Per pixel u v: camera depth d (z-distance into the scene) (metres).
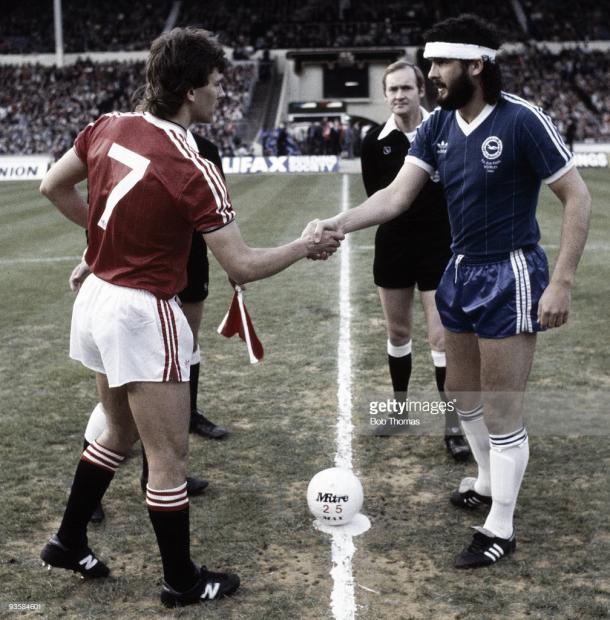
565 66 50.38
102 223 3.40
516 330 3.80
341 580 3.71
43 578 3.77
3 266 12.34
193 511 4.43
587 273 10.88
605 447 5.20
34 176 33.91
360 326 8.45
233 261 3.38
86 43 54.94
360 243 14.11
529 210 3.85
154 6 58.88
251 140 47.00
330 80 53.56
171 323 3.42
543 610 3.43
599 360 7.07
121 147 3.37
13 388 6.59
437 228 5.40
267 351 7.60
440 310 4.16
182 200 3.28
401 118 5.46
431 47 3.74
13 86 50.03
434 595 3.57
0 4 60.38
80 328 3.52
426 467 5.02
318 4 59.09
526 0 58.34
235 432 5.60
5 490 4.70
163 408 3.42
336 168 33.66
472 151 3.79
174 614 3.48
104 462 3.67
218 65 3.42
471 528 4.23
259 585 3.69
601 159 32.72
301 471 4.95
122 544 4.09
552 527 4.19
